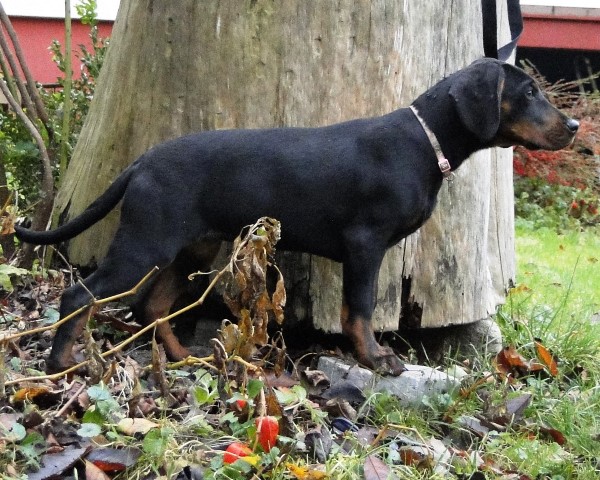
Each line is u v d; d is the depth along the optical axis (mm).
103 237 3695
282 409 2498
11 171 4809
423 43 3580
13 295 3975
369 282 3148
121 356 3256
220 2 3463
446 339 3941
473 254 3807
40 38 8422
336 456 2504
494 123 3080
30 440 2354
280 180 3094
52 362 2967
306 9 3441
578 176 10180
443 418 3084
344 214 3117
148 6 3582
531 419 3246
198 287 3535
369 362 3166
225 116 3496
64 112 4398
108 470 2346
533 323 4355
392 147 3107
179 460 2314
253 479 2275
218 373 2648
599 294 5777
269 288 3512
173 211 3059
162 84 3559
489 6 3334
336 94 3477
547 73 12250
